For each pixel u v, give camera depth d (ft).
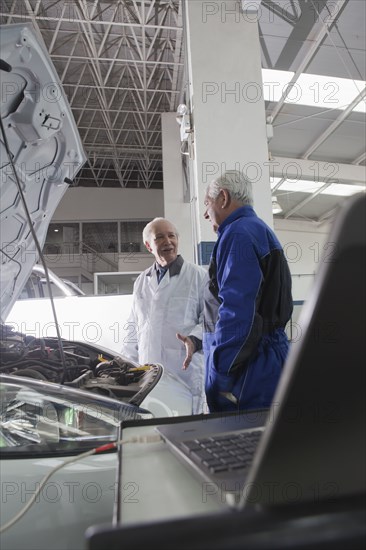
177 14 21.09
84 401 4.50
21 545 3.67
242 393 4.11
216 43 10.72
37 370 5.44
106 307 12.17
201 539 0.90
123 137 38.86
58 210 43.34
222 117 10.51
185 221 27.32
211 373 4.28
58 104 4.68
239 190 4.88
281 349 4.23
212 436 1.83
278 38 15.17
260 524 0.96
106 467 3.95
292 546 0.90
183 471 1.71
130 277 16.25
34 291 12.29
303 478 1.09
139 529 0.92
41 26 23.40
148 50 23.88
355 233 1.02
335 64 16.53
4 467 3.87
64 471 3.89
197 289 8.32
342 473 1.11
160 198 44.32
